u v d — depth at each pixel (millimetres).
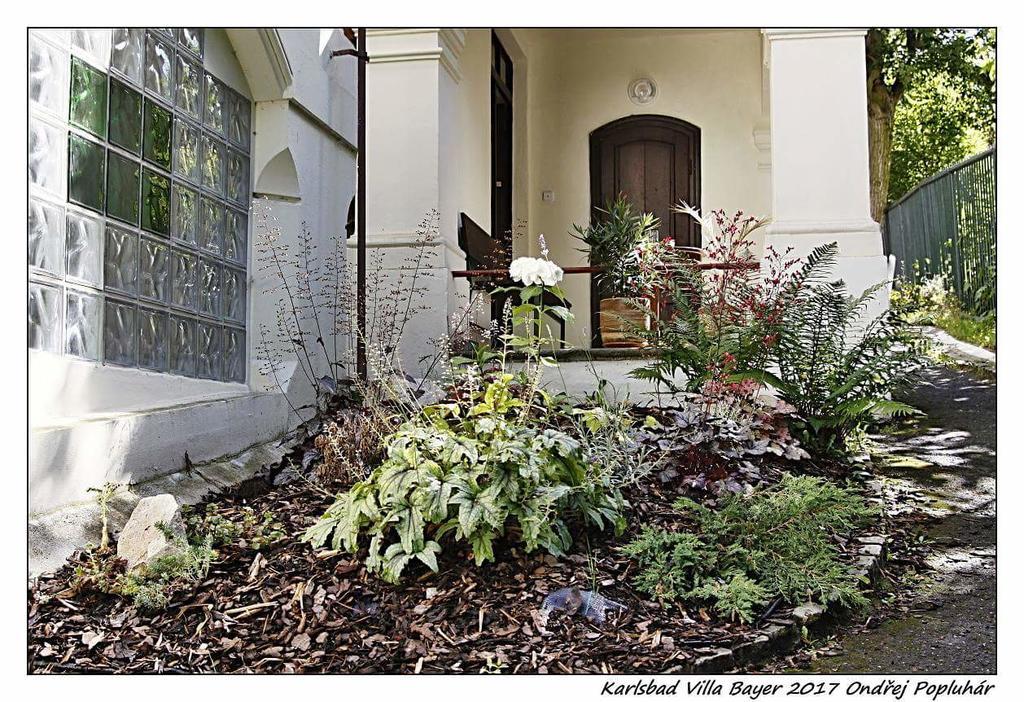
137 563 3617
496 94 9352
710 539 3873
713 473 4637
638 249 6836
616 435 4438
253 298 5789
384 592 3607
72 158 4172
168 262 4938
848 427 5352
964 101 12375
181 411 4621
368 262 6727
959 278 9938
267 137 5855
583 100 10102
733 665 3328
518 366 6238
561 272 4891
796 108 6387
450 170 7141
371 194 6855
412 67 6863
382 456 4785
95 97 4340
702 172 9836
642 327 6012
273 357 5816
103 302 4375
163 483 4406
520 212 9984
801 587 3699
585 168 10070
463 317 6238
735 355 5289
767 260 6207
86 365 4184
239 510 4414
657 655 3307
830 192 6320
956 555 4332
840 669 3387
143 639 3357
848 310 5461
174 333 4980
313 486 4656
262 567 3787
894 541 4465
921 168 12938
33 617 3365
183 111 5102
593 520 4004
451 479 3691
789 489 4008
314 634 3420
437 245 6684
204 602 3545
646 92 9984
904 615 3826
